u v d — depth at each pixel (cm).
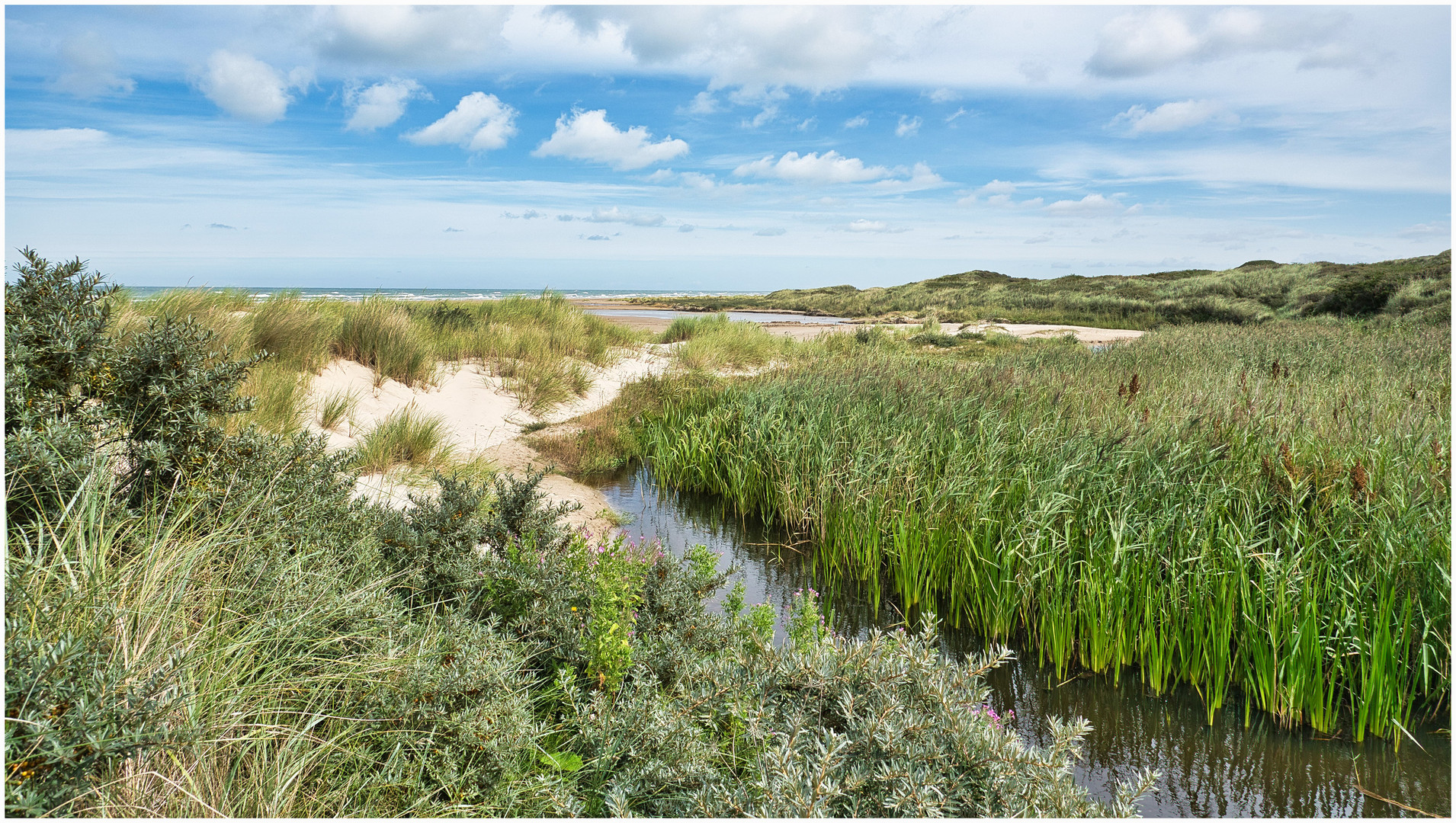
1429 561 421
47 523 284
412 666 300
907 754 255
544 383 1302
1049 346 1991
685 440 979
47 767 193
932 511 600
